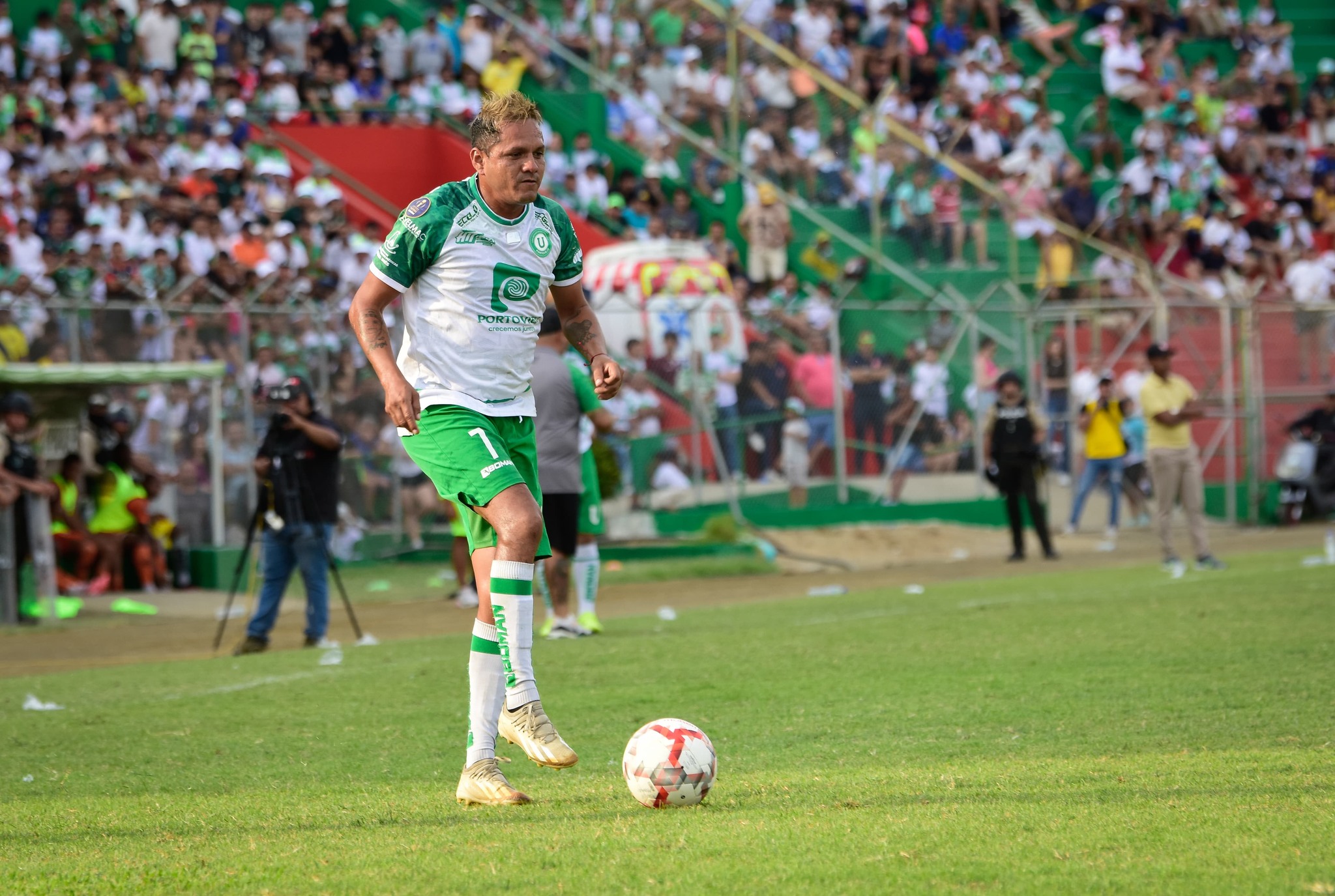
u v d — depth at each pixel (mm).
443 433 13797
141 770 16609
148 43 65688
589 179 66938
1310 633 25016
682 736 12852
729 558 48875
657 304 52844
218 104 65312
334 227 59562
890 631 28141
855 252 66688
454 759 16625
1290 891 9406
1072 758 15055
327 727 19344
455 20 71625
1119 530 58500
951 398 58000
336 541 49594
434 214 13586
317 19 73375
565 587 29906
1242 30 92875
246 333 48188
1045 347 59969
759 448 53875
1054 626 27734
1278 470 60781
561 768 13484
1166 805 12172
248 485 47969
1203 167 80875
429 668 25188
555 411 29172
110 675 26422
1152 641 24844
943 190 66688
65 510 44094
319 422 30828
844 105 68000
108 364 45438
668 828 11859
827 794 13242
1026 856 10500
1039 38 87625
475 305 13797
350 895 9984
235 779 15789
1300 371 62156
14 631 36375
